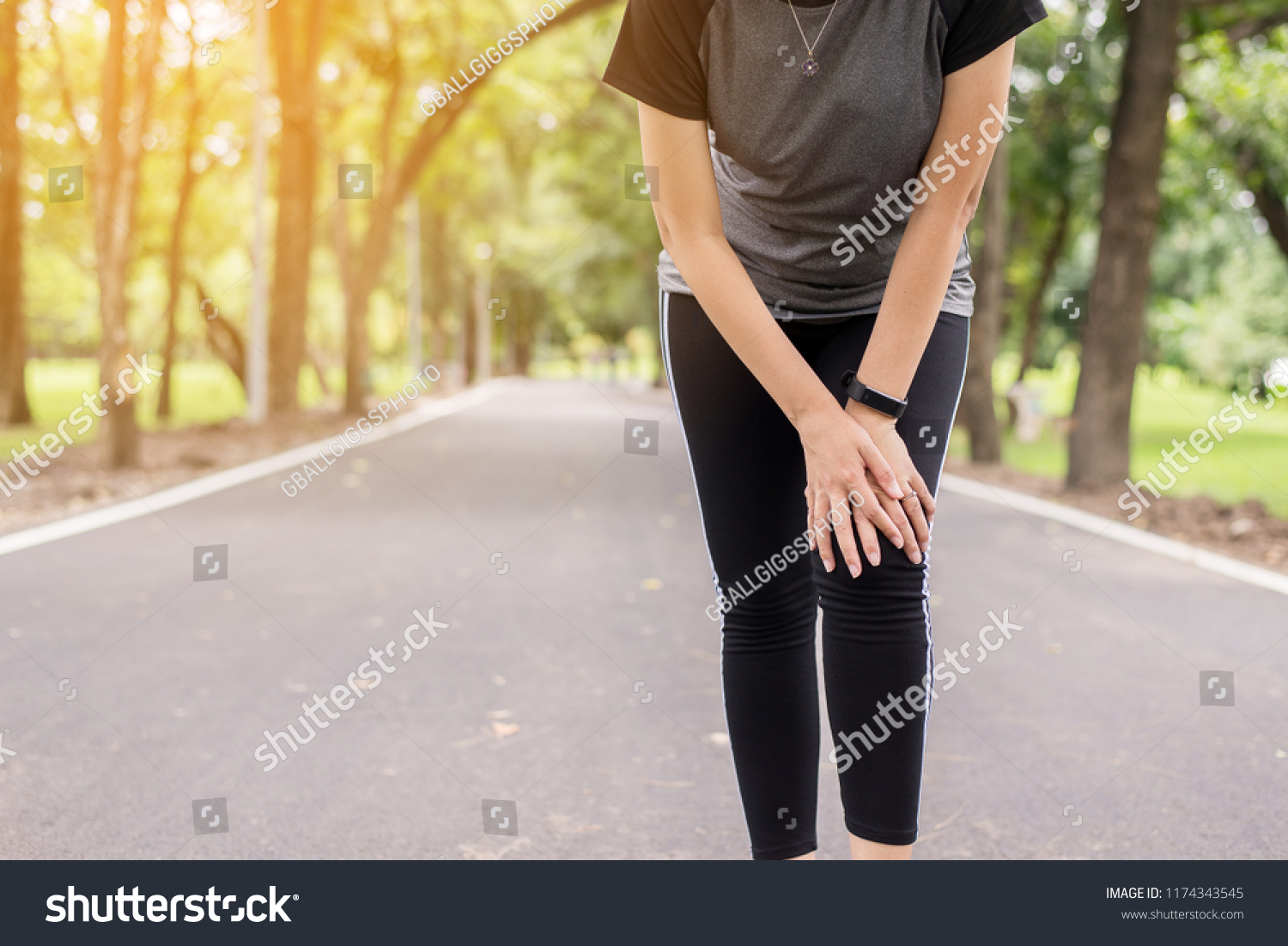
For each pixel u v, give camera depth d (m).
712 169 1.82
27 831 2.98
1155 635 5.37
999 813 3.11
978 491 12.56
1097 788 3.31
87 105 19.22
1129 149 11.95
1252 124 16.84
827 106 1.75
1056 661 4.90
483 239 33.09
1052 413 25.62
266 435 18.42
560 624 5.62
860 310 1.92
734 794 3.26
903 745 1.76
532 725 3.97
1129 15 12.06
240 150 23.30
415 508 10.22
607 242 27.70
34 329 45.00
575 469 14.05
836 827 2.95
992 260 15.96
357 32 20.17
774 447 1.95
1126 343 11.98
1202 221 21.34
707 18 1.75
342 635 5.37
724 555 1.99
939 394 1.83
